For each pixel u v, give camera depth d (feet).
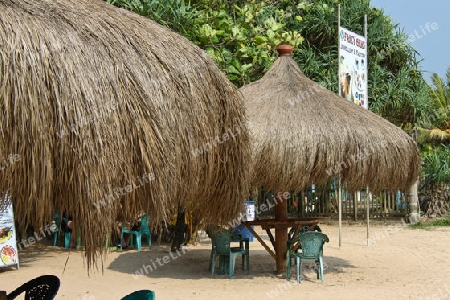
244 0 48.21
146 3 36.78
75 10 11.56
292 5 60.23
